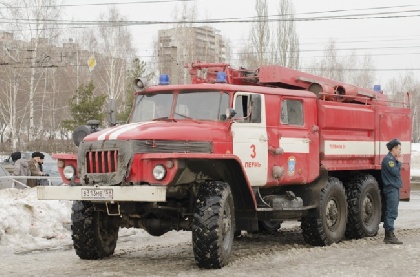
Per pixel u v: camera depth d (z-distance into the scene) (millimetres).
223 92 9055
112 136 8031
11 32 46906
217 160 8297
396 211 10805
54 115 55219
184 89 9219
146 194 7605
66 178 8445
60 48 50156
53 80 53125
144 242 11203
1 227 10875
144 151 7926
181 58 52031
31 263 8852
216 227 7945
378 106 12438
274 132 9625
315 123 10641
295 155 10023
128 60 50844
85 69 54031
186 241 11242
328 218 10773
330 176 11344
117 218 9148
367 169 12148
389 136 12805
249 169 9078
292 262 8641
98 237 8961
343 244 10734
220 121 8859
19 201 12227
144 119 9344
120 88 48781
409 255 9297
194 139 8320
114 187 7742
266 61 52125
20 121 53062
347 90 11656
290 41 52688
